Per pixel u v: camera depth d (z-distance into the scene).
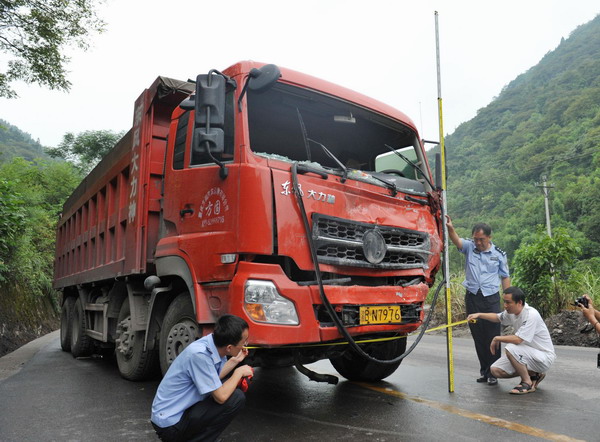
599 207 45.75
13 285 13.66
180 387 2.80
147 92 5.38
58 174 24.75
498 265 5.37
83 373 6.53
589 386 4.99
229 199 3.75
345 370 5.48
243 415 4.04
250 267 3.55
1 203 9.88
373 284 4.31
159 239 5.06
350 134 4.97
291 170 3.78
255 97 4.09
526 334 4.67
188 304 4.26
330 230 3.88
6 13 9.10
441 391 4.84
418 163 5.22
